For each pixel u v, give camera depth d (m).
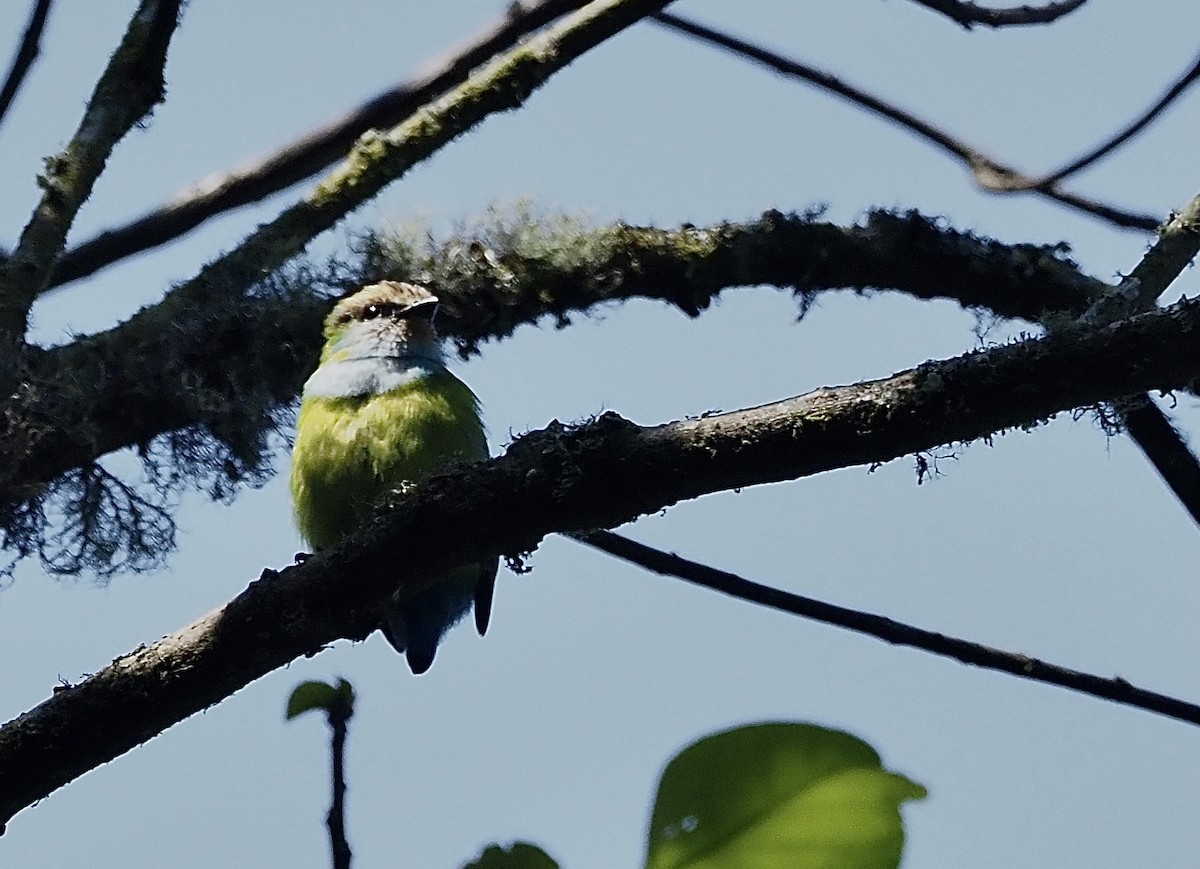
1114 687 6.44
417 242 9.50
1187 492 8.09
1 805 4.77
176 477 8.59
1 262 8.20
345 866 3.85
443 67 9.30
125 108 7.95
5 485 8.01
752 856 2.66
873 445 4.72
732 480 4.84
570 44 8.70
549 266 9.38
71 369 8.37
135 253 9.23
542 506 4.93
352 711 3.97
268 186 9.37
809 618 6.91
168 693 4.88
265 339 8.86
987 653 6.57
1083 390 4.58
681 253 9.41
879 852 2.65
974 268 9.49
